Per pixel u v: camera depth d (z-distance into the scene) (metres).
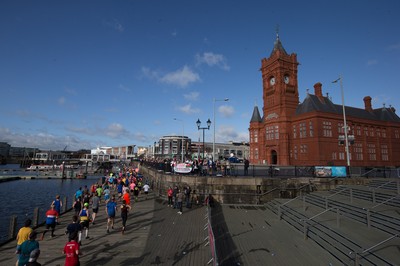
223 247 11.82
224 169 25.14
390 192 17.61
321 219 14.66
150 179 38.25
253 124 59.53
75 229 10.17
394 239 10.94
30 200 40.66
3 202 38.53
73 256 7.44
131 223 15.91
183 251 11.20
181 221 16.42
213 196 22.33
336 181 23.39
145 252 11.03
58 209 16.16
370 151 50.84
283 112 49.28
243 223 16.11
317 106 47.53
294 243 12.30
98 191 24.69
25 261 7.33
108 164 123.69
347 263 9.51
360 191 19.25
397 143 56.50
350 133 47.69
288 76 51.91
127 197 18.31
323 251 11.07
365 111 59.41
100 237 13.08
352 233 11.92
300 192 22.48
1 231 21.56
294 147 47.47
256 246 11.98
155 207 20.94
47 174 88.50
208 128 29.50
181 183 23.77
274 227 15.11
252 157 59.12
